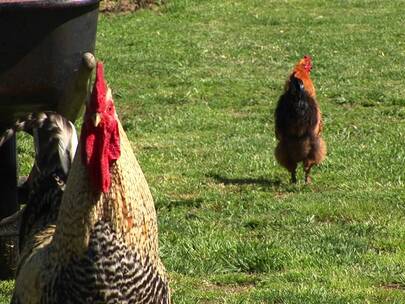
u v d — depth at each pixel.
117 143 6.79
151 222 7.19
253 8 39.91
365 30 35.19
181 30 35.44
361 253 12.62
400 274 11.80
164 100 24.56
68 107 9.87
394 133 20.61
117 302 7.00
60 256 7.09
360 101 24.22
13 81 9.73
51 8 9.57
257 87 26.11
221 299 10.98
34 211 8.37
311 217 14.27
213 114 23.02
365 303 10.78
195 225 13.92
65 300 7.04
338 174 17.22
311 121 16.77
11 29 9.54
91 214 6.88
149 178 17.09
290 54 31.08
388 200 15.10
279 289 11.27
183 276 11.90
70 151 8.38
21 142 19.48
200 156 18.83
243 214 14.59
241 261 12.28
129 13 38.47
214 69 28.75
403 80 26.98
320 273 11.90
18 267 7.95
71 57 9.92
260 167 17.95
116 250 6.93
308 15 38.47
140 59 29.92
